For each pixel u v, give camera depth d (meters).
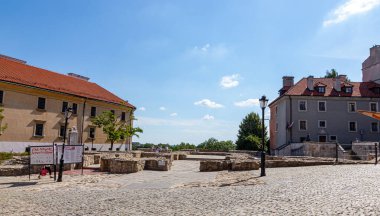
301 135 53.91
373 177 13.59
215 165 22.55
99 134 53.06
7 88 38.97
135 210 9.34
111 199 11.52
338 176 14.44
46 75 49.00
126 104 60.41
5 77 39.09
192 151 53.34
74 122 48.41
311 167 20.41
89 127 51.16
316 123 54.09
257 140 66.25
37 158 19.12
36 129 42.44
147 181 17.55
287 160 22.70
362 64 62.50
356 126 54.06
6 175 21.47
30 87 41.34
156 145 64.50
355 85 57.19
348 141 53.75
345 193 10.04
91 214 9.09
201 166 22.73
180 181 17.05
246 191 11.66
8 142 38.50
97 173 22.50
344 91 55.56
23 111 40.66
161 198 11.24
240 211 8.44
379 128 54.06
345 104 54.56
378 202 8.54
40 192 14.16
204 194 11.58
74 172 22.83
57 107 45.56
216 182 15.00
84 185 16.33
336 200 9.03
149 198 11.38
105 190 14.34
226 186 13.45
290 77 61.69
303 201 9.16
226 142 73.06
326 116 54.25
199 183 15.05
